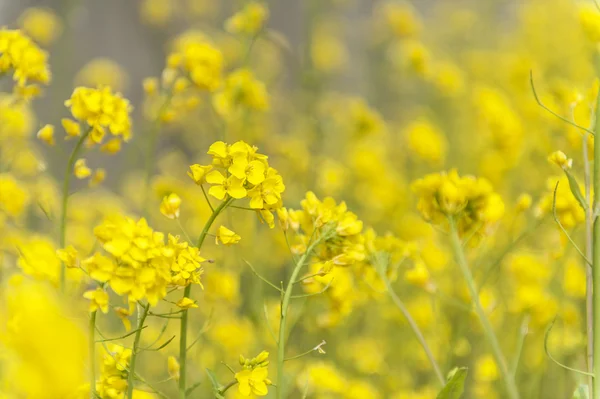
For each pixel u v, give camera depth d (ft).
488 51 10.44
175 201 3.87
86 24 9.87
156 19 9.96
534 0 9.86
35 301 3.55
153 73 10.36
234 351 4.72
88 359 3.80
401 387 4.75
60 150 4.26
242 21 5.16
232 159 3.84
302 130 7.52
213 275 4.70
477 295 4.20
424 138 5.96
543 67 8.70
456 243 4.19
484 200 4.19
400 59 8.52
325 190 5.76
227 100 5.06
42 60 4.37
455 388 3.98
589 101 4.27
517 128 5.26
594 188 3.96
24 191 4.50
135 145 5.85
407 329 4.85
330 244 4.01
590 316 3.98
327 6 10.22
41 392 3.53
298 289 5.35
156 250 3.71
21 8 9.59
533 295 4.56
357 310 4.97
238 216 5.11
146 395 3.95
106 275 3.71
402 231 5.24
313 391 4.43
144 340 4.71
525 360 4.75
